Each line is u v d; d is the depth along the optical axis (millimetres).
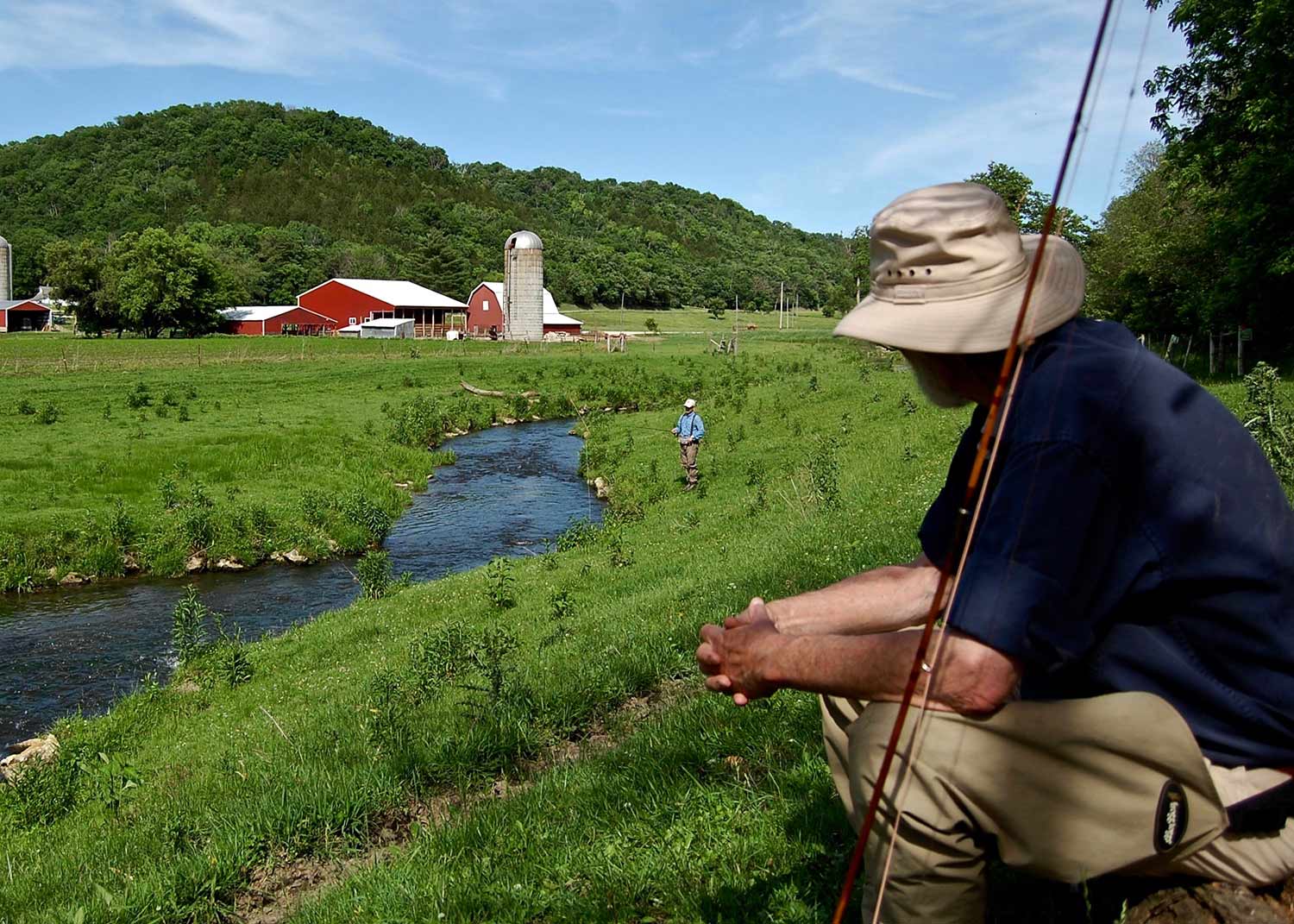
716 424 40281
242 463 34594
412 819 7020
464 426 49062
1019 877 2939
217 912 6105
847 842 3877
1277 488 2049
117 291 100688
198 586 23609
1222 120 29719
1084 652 2008
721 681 2375
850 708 2348
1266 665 2014
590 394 57250
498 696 8820
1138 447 1962
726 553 16375
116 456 34438
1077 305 2117
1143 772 2012
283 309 122438
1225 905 2076
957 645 1930
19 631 19922
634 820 4891
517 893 4438
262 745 10547
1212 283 36375
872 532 12234
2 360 68500
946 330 2062
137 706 14977
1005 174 40188
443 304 124750
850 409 37719
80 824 9844
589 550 21422
